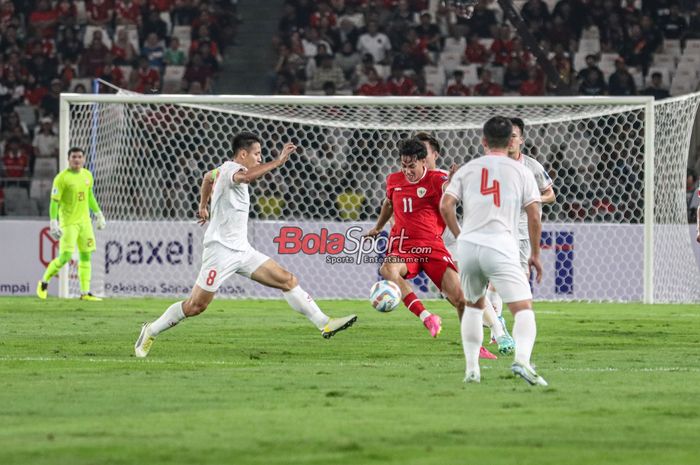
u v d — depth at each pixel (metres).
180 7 68.31
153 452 12.41
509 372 20.64
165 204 45.41
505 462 12.01
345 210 46.38
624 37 64.62
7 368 21.33
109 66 65.38
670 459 12.23
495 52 64.62
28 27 67.69
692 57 64.25
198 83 65.44
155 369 21.23
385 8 67.06
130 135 46.00
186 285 44.03
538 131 46.00
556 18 65.06
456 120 47.69
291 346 26.38
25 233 45.06
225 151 47.09
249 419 14.81
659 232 43.44
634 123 48.03
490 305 24.19
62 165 43.16
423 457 12.23
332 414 15.28
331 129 48.75
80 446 12.76
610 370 21.19
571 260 43.38
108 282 44.41
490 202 17.58
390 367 21.61
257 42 67.81
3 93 65.69
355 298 43.44
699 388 18.27
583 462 12.05
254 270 23.67
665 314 37.00
